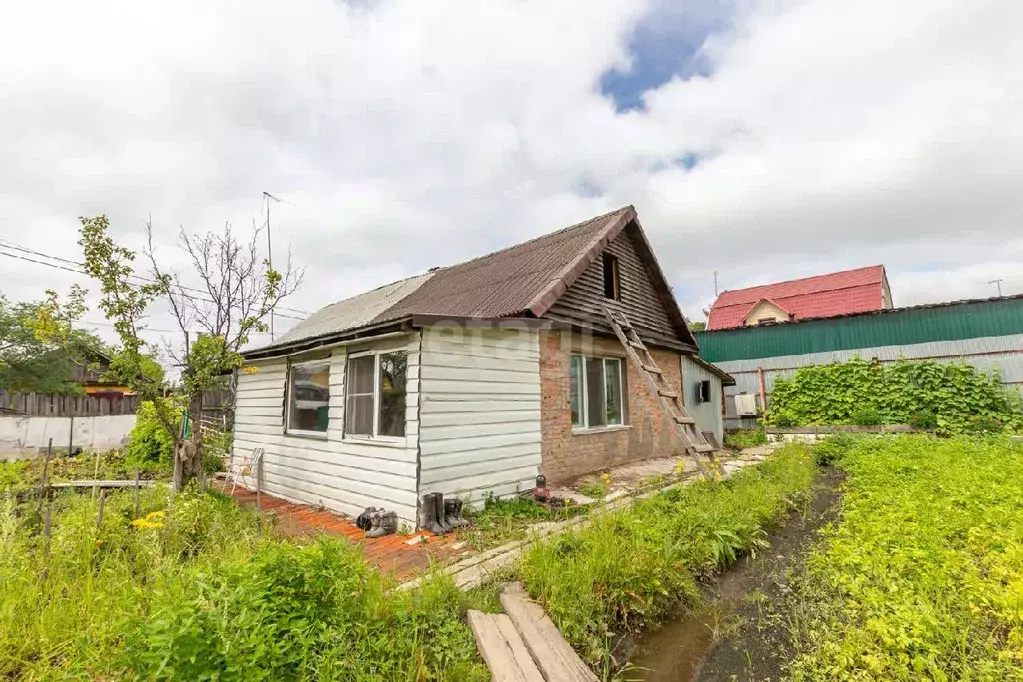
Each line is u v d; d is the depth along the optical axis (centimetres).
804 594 360
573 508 573
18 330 1634
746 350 1530
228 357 667
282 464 786
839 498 639
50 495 615
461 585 357
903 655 249
